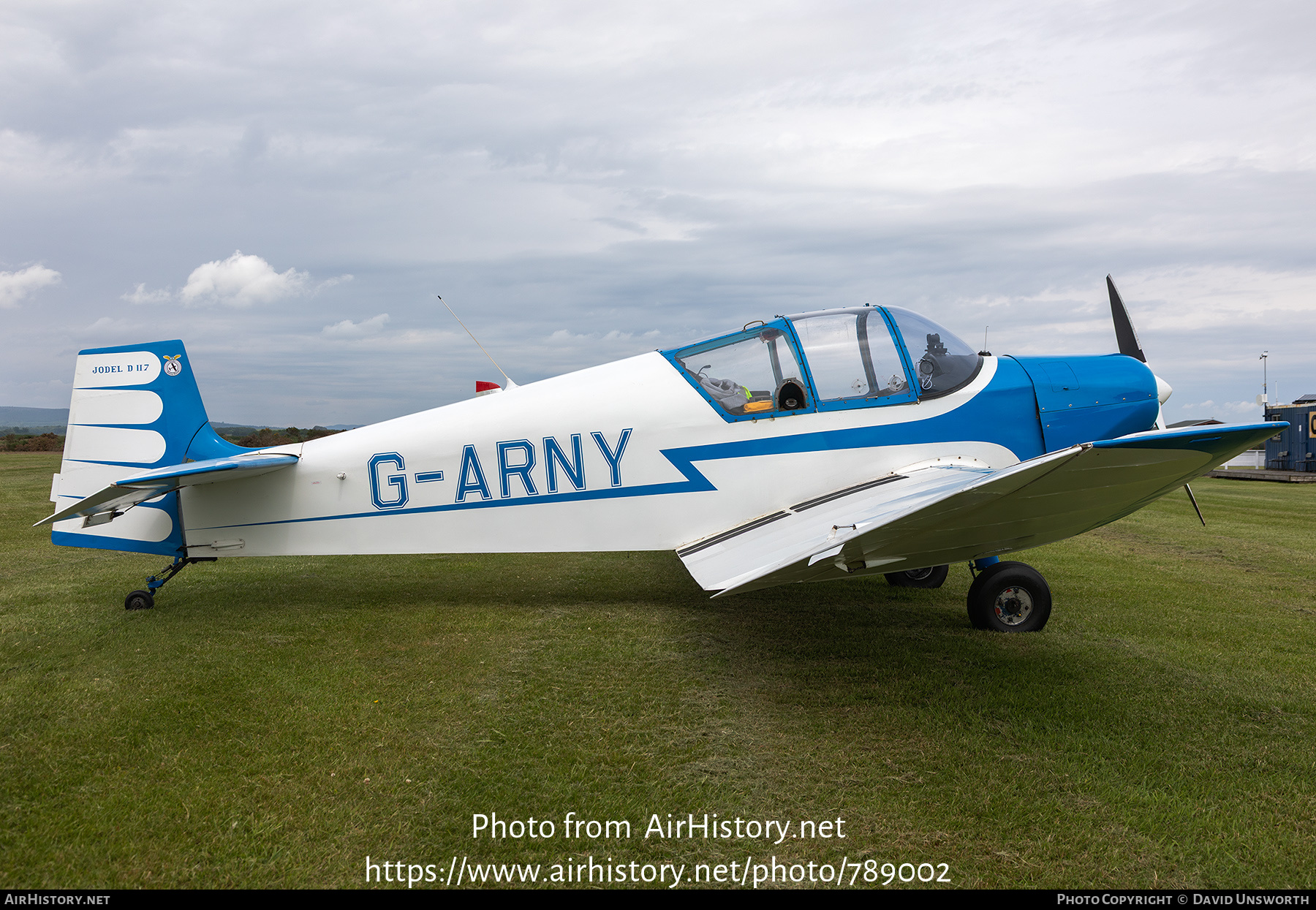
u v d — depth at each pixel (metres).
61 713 3.43
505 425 5.34
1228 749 3.11
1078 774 2.89
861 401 5.08
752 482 5.11
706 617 5.23
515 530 5.36
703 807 2.68
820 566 3.76
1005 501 3.37
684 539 5.20
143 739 3.17
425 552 5.45
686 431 5.16
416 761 3.00
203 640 4.60
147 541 5.61
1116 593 5.95
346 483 5.48
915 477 4.84
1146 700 3.63
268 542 5.54
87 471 5.65
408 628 4.91
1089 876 2.29
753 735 3.26
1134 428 5.29
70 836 2.46
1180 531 9.40
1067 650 4.43
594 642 4.61
